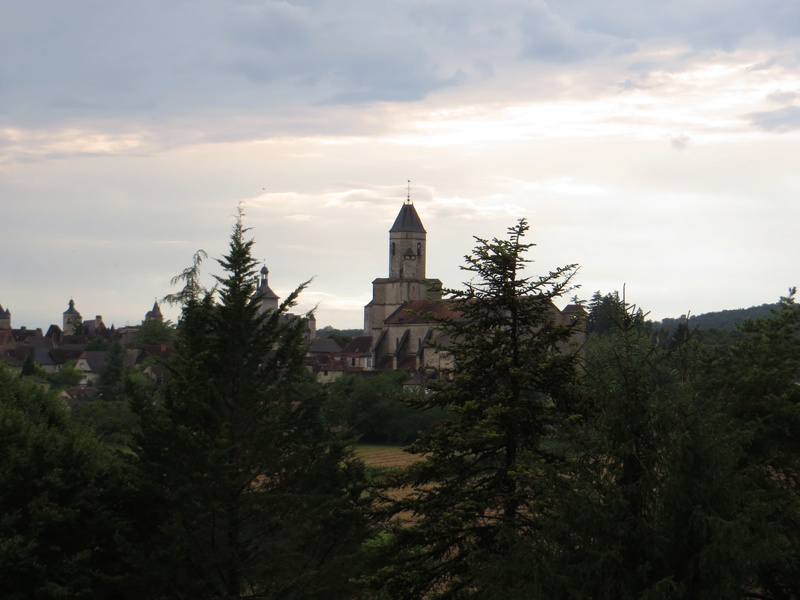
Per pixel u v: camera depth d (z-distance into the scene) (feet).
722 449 65.31
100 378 490.49
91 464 86.84
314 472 80.84
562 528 66.28
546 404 83.46
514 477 73.97
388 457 301.22
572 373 81.00
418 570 78.02
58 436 90.63
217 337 81.46
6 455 86.12
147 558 72.33
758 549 61.31
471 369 82.89
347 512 80.94
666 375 72.90
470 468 82.07
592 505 65.16
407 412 339.16
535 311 84.74
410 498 83.10
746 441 70.03
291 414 82.94
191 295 83.61
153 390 90.17
